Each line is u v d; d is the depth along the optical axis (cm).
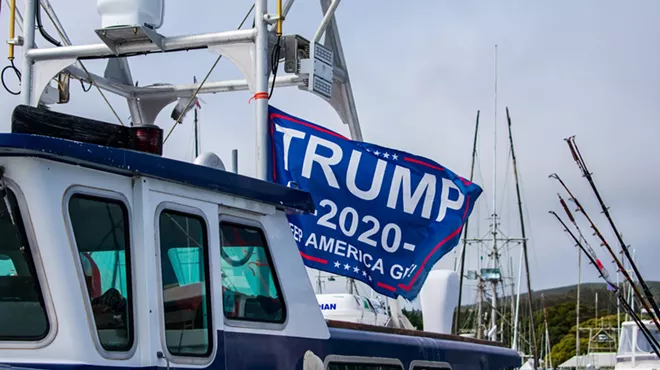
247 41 717
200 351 474
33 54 770
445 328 830
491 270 3644
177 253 470
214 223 495
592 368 4350
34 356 410
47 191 416
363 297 852
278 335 533
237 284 513
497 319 3703
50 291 413
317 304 570
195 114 872
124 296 441
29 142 406
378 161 777
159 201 462
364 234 766
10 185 415
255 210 528
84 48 755
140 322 443
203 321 479
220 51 726
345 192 762
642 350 2867
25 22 773
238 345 502
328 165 760
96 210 436
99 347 421
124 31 714
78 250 423
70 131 479
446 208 800
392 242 777
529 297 3731
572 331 7388
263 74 714
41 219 414
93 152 428
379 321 839
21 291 416
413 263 784
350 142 770
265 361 520
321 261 745
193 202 484
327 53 776
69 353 411
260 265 533
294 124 759
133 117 879
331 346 579
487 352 795
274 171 755
